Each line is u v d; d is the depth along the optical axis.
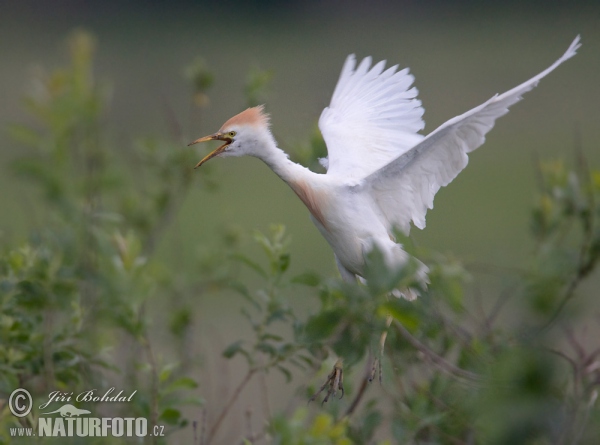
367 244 10.23
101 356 9.37
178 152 13.10
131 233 9.41
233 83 32.88
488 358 8.20
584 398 8.10
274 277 9.44
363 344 7.06
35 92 11.16
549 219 11.18
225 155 10.90
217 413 11.06
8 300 8.91
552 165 11.67
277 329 15.22
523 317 7.89
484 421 7.11
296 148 12.30
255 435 9.05
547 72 8.98
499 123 32.91
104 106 11.37
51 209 10.68
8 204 21.55
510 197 25.58
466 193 26.28
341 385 9.27
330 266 19.48
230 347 9.30
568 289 9.76
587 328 10.03
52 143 10.88
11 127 10.94
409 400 9.02
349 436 8.86
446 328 8.88
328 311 7.08
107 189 11.07
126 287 8.91
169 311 12.27
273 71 12.89
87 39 11.48
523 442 6.43
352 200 10.51
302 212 24.33
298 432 6.96
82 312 9.35
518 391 6.38
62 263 9.45
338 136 11.55
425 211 10.43
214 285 12.88
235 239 13.53
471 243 21.80
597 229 10.30
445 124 9.34
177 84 34.19
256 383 14.14
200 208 23.61
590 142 30.28
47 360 8.84
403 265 7.15
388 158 11.32
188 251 17.67
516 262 13.16
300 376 14.26
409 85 11.77
